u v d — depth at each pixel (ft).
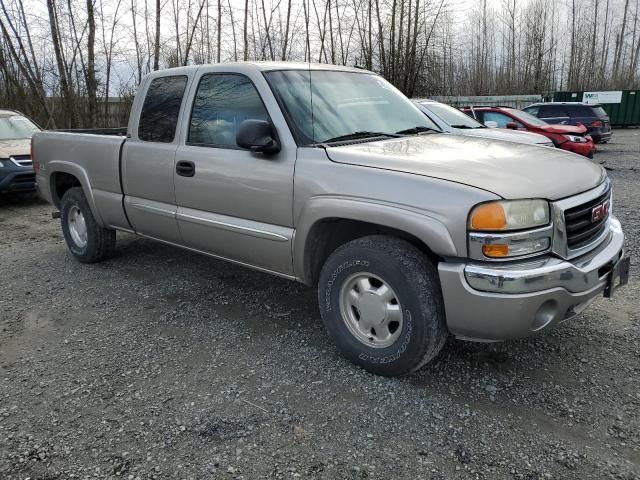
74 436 9.04
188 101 13.71
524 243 8.90
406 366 10.03
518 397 9.87
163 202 14.49
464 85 118.11
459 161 10.11
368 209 9.87
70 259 19.21
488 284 8.78
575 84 136.98
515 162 10.28
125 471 8.19
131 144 15.19
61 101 50.06
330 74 13.50
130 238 21.58
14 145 30.19
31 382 10.78
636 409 9.42
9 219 26.81
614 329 12.40
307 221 10.93
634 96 86.63
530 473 7.97
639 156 48.44
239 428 9.16
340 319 10.94
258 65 12.57
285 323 13.26
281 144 11.51
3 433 9.15
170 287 15.94
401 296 9.76
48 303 14.99
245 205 12.21
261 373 10.91
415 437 8.82
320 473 8.07
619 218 23.07
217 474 8.09
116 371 11.12
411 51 51.93
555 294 8.98
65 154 17.81
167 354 11.81
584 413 9.36
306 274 11.64
